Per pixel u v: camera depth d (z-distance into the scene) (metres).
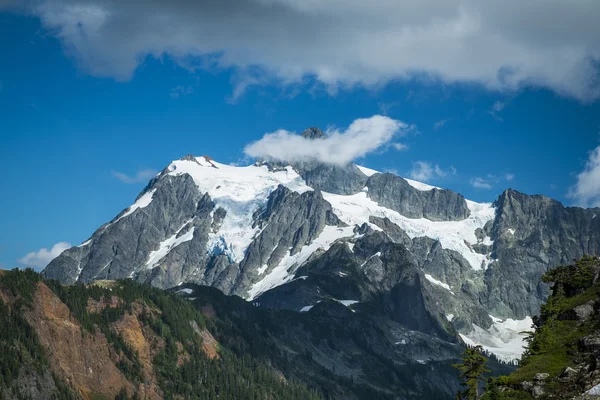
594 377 167.25
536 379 173.88
